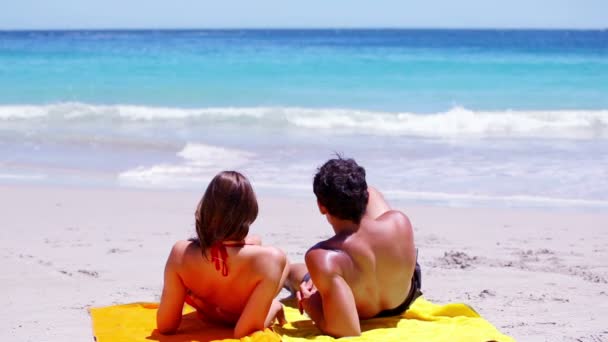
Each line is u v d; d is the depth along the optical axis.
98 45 44.09
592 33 91.62
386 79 24.84
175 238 7.81
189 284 4.17
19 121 16.73
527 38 65.75
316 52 37.31
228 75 25.84
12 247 7.37
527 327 5.08
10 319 5.19
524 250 7.41
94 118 17.00
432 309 4.73
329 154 12.98
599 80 23.20
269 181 10.93
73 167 12.14
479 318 4.48
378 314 4.48
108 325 4.37
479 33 93.31
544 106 19.30
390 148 13.57
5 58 30.62
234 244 4.09
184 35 77.12
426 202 9.71
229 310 4.25
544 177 11.14
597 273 6.55
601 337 4.86
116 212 9.09
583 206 9.49
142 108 18.06
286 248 7.35
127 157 12.95
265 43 50.72
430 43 51.34
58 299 5.69
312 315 4.34
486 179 11.03
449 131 15.66
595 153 13.00
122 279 6.27
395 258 4.30
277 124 16.41
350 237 4.25
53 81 24.14
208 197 4.00
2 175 11.55
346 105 19.95
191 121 16.70
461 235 8.04
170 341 4.05
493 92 21.75
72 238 7.77
